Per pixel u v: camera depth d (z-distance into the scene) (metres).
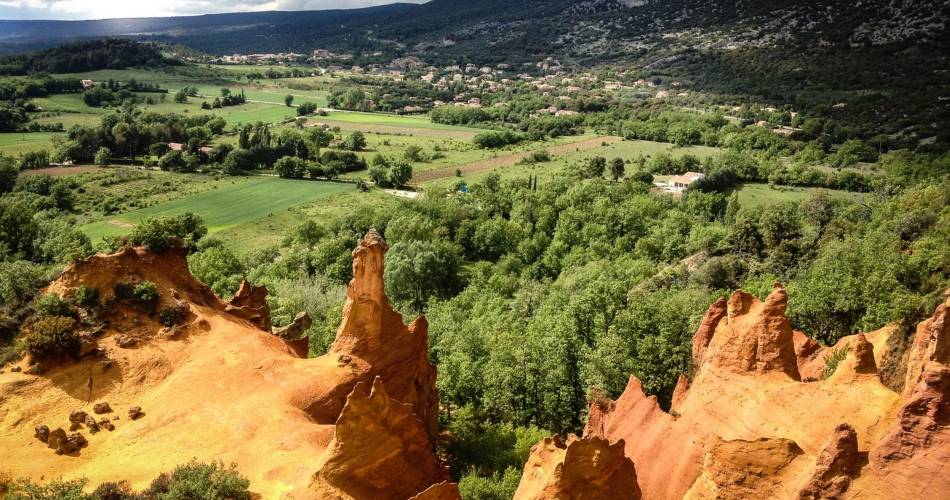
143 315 54.22
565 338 67.25
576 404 62.88
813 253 102.00
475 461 53.81
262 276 121.94
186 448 41.34
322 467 36.56
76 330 50.75
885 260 78.75
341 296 104.75
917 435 27.84
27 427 43.12
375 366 51.44
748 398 39.25
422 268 120.25
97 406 45.38
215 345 52.41
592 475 33.16
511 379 63.56
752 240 110.69
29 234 106.00
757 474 31.45
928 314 58.78
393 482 38.19
